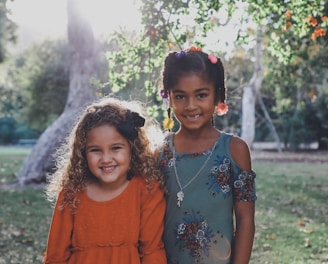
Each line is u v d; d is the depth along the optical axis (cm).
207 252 275
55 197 312
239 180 281
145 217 282
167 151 290
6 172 1709
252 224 281
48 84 2523
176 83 276
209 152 282
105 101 296
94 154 279
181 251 279
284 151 3047
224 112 294
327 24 493
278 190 1314
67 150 300
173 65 280
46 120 2655
